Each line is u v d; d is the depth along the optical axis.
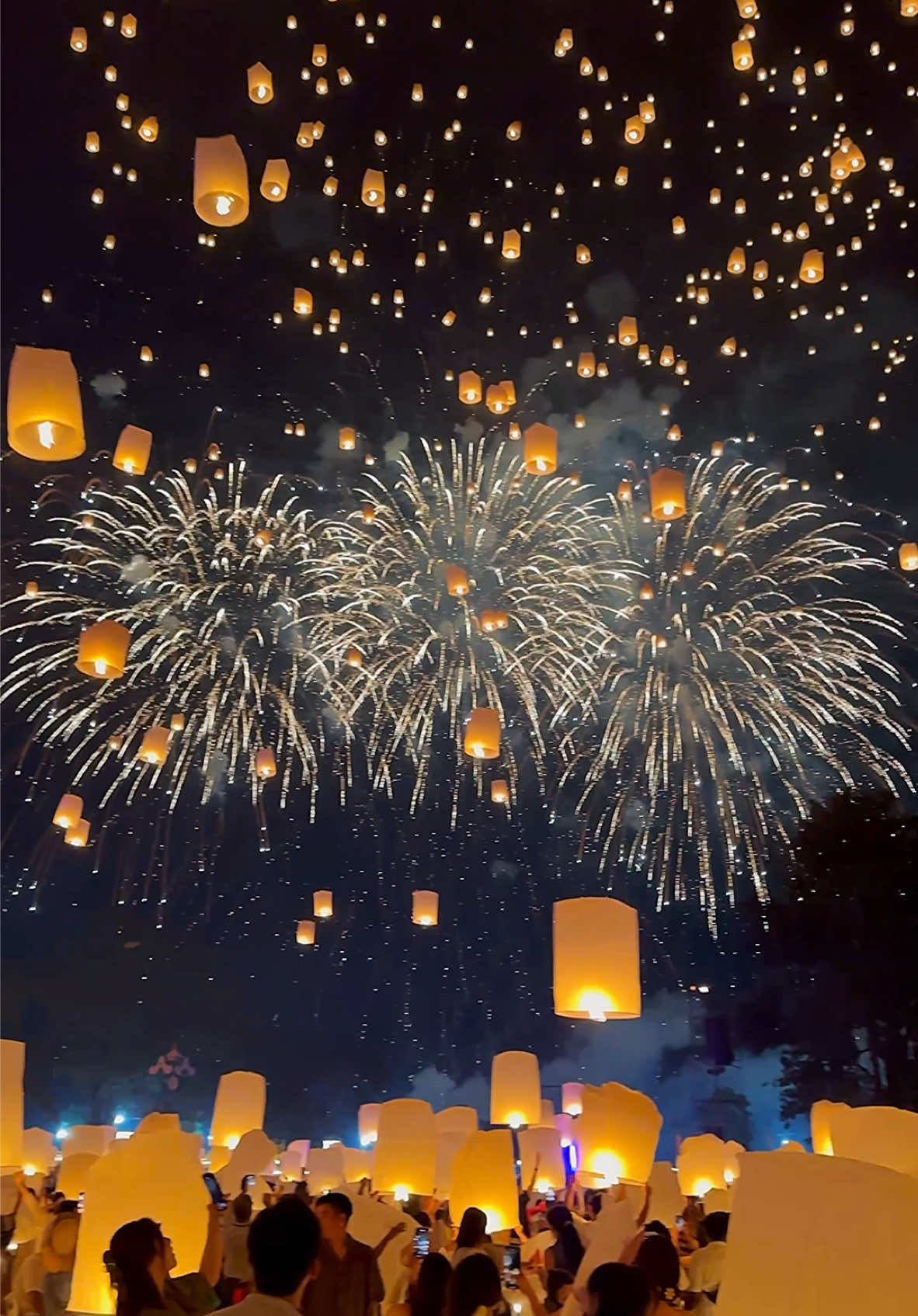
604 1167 6.22
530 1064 9.19
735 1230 2.62
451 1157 10.05
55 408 5.57
